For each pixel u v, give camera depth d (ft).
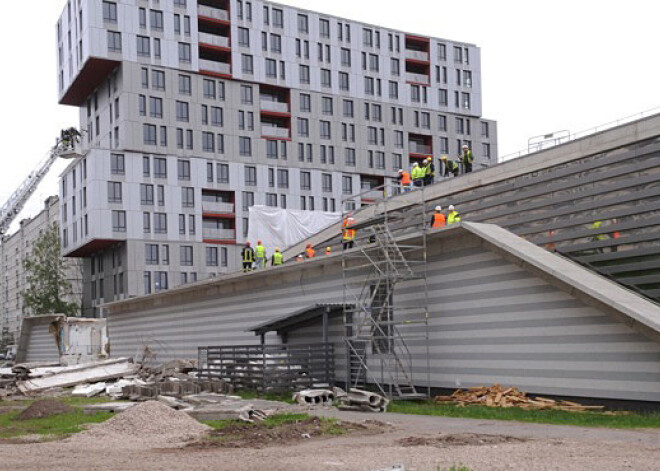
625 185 69.05
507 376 65.16
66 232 266.16
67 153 260.01
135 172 239.71
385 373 80.07
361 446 42.57
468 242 69.97
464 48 306.76
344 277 82.99
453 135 299.58
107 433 51.42
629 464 33.91
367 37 286.46
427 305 74.79
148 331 147.13
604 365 56.80
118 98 244.01
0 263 477.77
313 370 85.66
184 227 246.06
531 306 63.21
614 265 67.26
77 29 250.37
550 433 46.03
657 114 69.87
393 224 103.50
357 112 280.10
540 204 79.20
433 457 37.40
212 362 99.04
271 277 103.91
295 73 270.26
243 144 259.19
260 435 47.78
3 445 48.03
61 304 278.67
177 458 40.01
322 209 269.64
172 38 247.70
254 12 264.31
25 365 120.98
